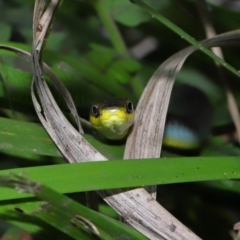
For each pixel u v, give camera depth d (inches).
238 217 29.5
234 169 26.6
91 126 29.7
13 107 29.1
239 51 31.0
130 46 33.7
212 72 31.9
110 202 26.5
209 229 29.4
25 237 28.1
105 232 26.1
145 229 26.4
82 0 31.5
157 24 31.5
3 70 29.0
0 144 27.3
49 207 26.0
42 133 27.5
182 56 28.0
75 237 26.2
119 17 31.2
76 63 30.3
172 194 29.7
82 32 32.6
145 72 31.9
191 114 30.4
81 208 25.9
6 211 26.3
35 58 27.1
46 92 27.0
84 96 30.1
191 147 30.3
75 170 26.2
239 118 29.4
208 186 29.2
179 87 31.0
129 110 28.6
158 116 27.4
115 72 30.6
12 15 32.5
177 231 26.4
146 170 26.4
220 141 30.1
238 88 31.0
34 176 26.1
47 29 27.3
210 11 31.4
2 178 25.5
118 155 28.0
